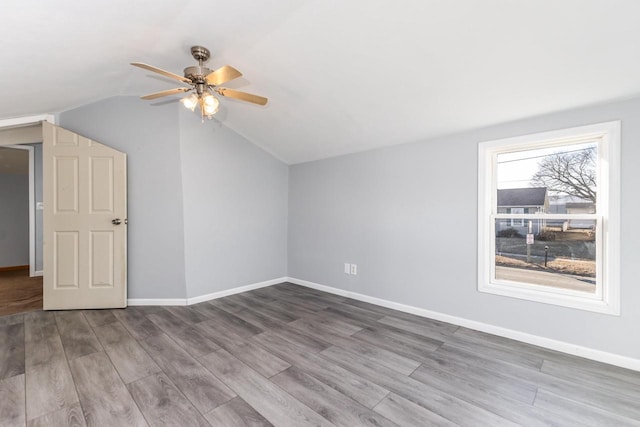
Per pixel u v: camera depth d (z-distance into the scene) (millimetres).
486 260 2816
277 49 2283
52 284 3201
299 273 4527
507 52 1935
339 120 3180
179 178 3443
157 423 1583
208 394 1834
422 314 3211
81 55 2207
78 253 3234
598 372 2113
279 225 4590
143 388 1882
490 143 2764
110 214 3275
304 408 1722
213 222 3750
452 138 2994
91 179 3242
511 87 2230
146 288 3457
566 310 2402
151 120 3414
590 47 1786
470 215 2885
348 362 2240
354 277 3824
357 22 1913
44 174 3162
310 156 4219
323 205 4188
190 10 1844
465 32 1847
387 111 2848
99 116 3338
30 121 3211
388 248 3492
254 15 1915
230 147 3914
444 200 3049
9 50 1894
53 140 3178
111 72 2672
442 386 1951
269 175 4422
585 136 2363
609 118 2217
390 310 3396
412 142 3281
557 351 2428
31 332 2678
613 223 2209
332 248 4078
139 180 3408
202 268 3650
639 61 1813
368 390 1900
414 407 1745
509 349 2457
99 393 1823
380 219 3564
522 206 2713
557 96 2230
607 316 2242
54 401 1742
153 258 3451
